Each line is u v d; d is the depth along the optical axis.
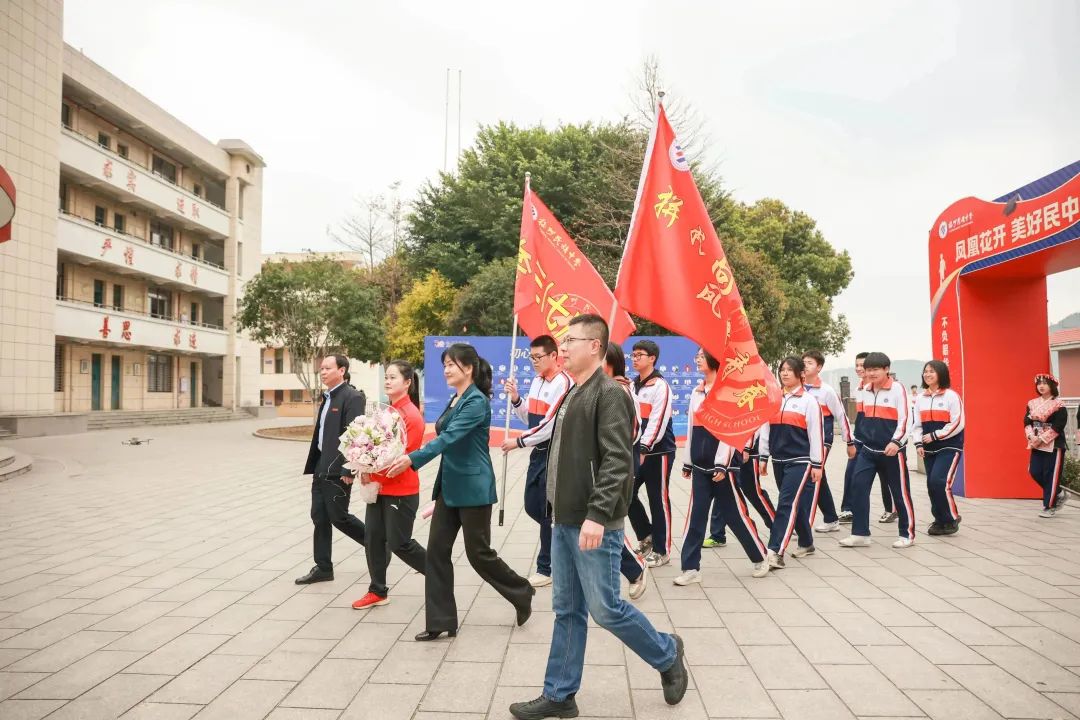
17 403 19.50
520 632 3.92
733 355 4.50
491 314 22.17
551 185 24.27
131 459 13.73
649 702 3.02
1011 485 8.84
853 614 4.18
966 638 3.76
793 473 5.26
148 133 26.88
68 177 23.16
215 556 5.75
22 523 7.18
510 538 6.56
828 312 32.59
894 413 5.93
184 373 30.94
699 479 4.95
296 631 3.94
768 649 3.63
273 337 21.58
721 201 22.33
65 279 23.73
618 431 2.82
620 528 2.86
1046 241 7.69
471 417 3.77
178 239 29.70
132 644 3.75
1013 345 8.97
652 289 4.61
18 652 3.63
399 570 5.35
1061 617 4.10
